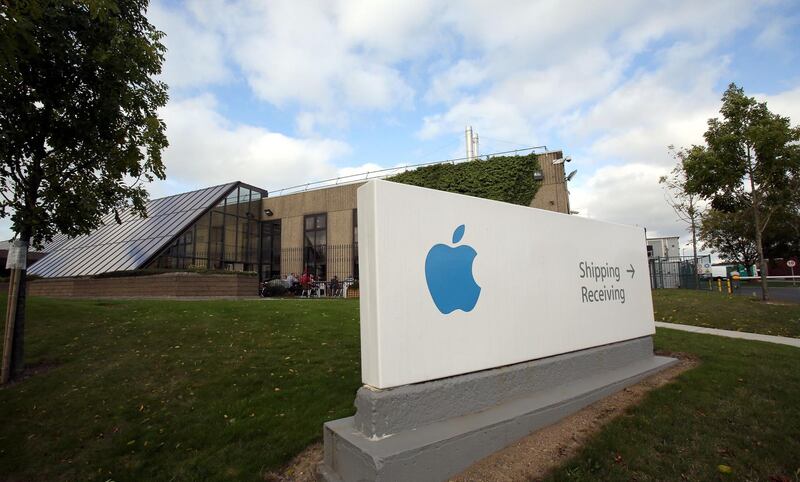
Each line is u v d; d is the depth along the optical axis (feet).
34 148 18.99
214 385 17.84
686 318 38.70
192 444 13.34
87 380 18.86
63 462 12.94
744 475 10.94
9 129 17.40
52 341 24.22
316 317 31.53
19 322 20.11
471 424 11.82
